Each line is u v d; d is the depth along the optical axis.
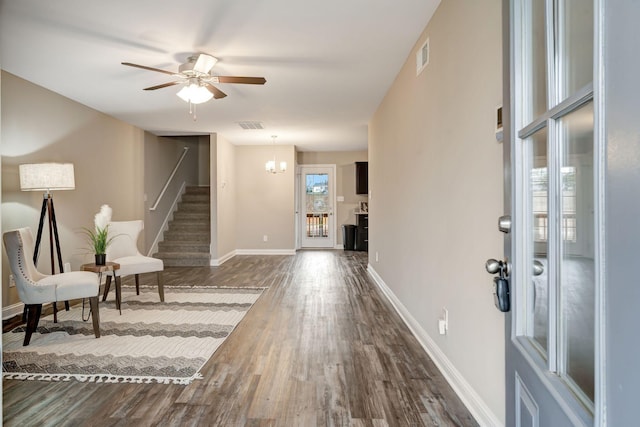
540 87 1.01
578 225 0.79
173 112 5.64
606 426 0.54
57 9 2.74
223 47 3.38
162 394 2.32
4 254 3.90
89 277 3.35
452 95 2.41
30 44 3.30
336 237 9.83
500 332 1.77
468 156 2.15
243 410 2.13
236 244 8.78
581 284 0.78
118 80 4.21
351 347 3.06
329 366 2.70
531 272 1.03
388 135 4.63
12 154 4.07
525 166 1.04
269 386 2.41
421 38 3.13
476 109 2.03
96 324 3.27
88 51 3.45
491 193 1.86
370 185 6.29
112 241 4.49
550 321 0.85
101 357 2.87
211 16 2.85
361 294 4.86
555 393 0.77
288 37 3.19
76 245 5.05
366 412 2.11
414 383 2.44
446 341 2.53
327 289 5.15
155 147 7.45
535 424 0.88
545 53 0.96
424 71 3.05
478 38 2.01
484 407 1.93
